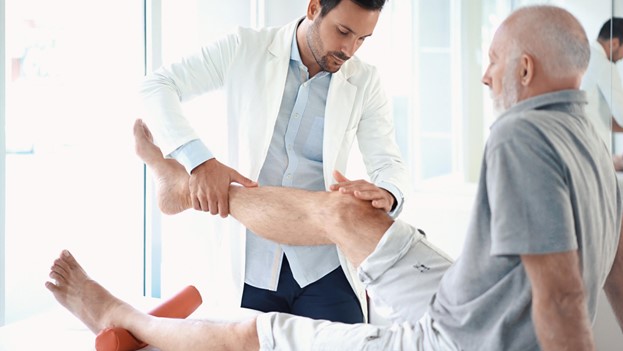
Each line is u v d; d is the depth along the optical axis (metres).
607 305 2.32
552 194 1.03
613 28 2.30
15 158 2.79
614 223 1.23
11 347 1.66
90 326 1.77
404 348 1.30
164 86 1.81
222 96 1.96
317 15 1.71
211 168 1.75
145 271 2.80
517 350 1.14
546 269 1.02
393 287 1.51
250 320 1.53
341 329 1.41
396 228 1.52
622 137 2.30
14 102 2.78
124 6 2.71
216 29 2.86
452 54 2.71
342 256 1.87
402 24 2.80
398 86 2.83
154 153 1.98
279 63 1.86
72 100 2.82
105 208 2.83
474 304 1.17
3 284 2.05
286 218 1.71
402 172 1.92
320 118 1.89
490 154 1.08
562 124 1.10
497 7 2.61
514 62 1.14
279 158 1.90
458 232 2.71
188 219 2.52
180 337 1.59
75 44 2.78
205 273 2.30
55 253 2.84
